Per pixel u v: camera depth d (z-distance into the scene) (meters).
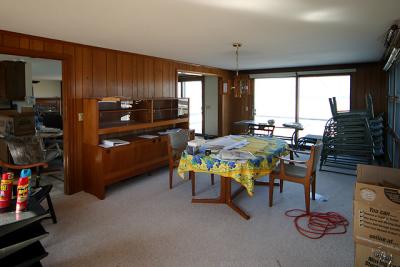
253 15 2.63
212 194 3.82
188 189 4.03
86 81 3.93
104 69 4.18
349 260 2.30
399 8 2.46
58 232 2.78
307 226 2.90
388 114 5.74
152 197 3.72
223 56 5.12
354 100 6.29
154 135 4.74
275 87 7.53
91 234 2.74
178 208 3.36
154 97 4.89
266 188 4.04
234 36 3.50
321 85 7.05
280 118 7.54
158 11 2.49
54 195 3.82
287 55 5.03
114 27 3.02
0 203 1.93
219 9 2.45
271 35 3.46
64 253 2.41
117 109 4.29
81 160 3.95
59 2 2.25
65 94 3.72
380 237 1.65
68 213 3.22
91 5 2.33
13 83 5.54
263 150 3.35
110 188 4.08
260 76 7.41
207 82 8.46
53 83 11.93
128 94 4.59
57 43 3.57
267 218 3.08
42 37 3.41
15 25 2.91
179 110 5.30
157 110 4.89
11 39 3.15
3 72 5.47
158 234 2.74
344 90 6.61
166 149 4.82
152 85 5.07
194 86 9.14
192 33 3.32
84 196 3.78
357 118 4.89
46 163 3.34
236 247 2.51
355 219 1.72
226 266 2.23
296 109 7.15
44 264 2.25
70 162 3.81
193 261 2.29
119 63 4.41
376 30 3.22
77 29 3.08
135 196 3.76
